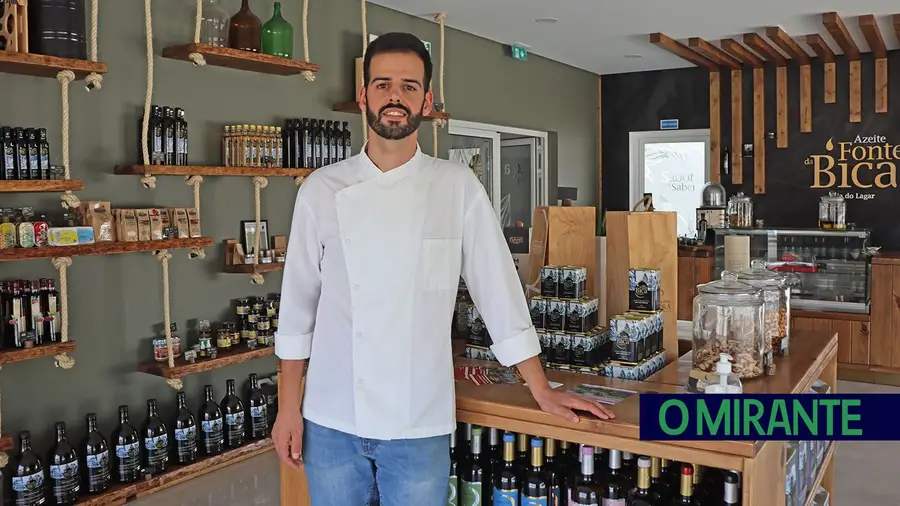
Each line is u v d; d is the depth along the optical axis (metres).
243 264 4.38
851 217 7.02
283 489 2.32
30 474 3.40
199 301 4.32
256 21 4.31
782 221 7.34
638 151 8.31
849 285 5.97
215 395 4.41
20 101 3.50
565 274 2.27
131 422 4.00
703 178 8.01
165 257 3.97
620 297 2.43
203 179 4.31
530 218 7.59
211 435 4.15
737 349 2.08
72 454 3.53
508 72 6.91
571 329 2.26
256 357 4.33
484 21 5.94
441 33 5.61
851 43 6.38
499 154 6.98
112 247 3.61
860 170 6.96
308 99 4.96
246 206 4.56
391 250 1.75
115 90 3.88
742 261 2.71
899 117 6.76
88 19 3.73
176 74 4.15
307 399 1.87
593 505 1.92
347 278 1.77
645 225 2.42
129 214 3.79
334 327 1.81
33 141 3.41
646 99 8.19
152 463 3.85
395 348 1.76
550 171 7.72
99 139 3.82
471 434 2.06
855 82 6.89
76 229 3.49
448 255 1.79
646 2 5.31
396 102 1.67
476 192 1.83
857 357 5.99
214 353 4.17
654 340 2.30
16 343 3.35
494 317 1.85
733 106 7.47
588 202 8.31
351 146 5.28
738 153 7.48
